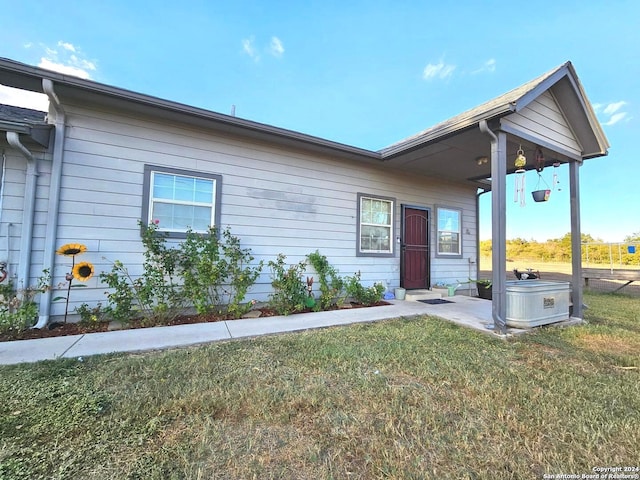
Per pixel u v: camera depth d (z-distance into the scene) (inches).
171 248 180.7
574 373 107.9
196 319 175.3
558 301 179.9
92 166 162.9
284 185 219.3
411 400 86.3
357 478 57.6
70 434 68.0
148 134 176.7
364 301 231.9
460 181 316.8
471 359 118.9
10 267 147.2
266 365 109.7
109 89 150.9
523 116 171.8
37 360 109.6
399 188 279.4
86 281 159.3
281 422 74.9
